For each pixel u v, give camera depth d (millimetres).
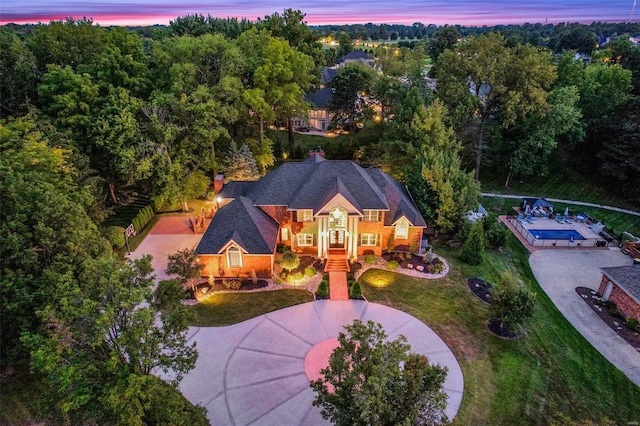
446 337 26297
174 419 16047
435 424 14359
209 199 46250
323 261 34531
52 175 29250
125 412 14602
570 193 53500
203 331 26562
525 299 25734
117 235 35125
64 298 15367
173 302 18891
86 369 14508
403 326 27188
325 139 68188
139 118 40719
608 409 22047
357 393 13805
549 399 22312
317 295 30203
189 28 77188
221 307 28875
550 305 31078
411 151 43938
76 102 37812
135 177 39062
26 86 39844
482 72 48344
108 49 40312
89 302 14805
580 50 135000
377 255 35594
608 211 49594
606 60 76875
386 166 47500
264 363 24094
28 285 20656
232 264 31875
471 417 20719
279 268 33312
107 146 37469
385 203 33969
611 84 57156
